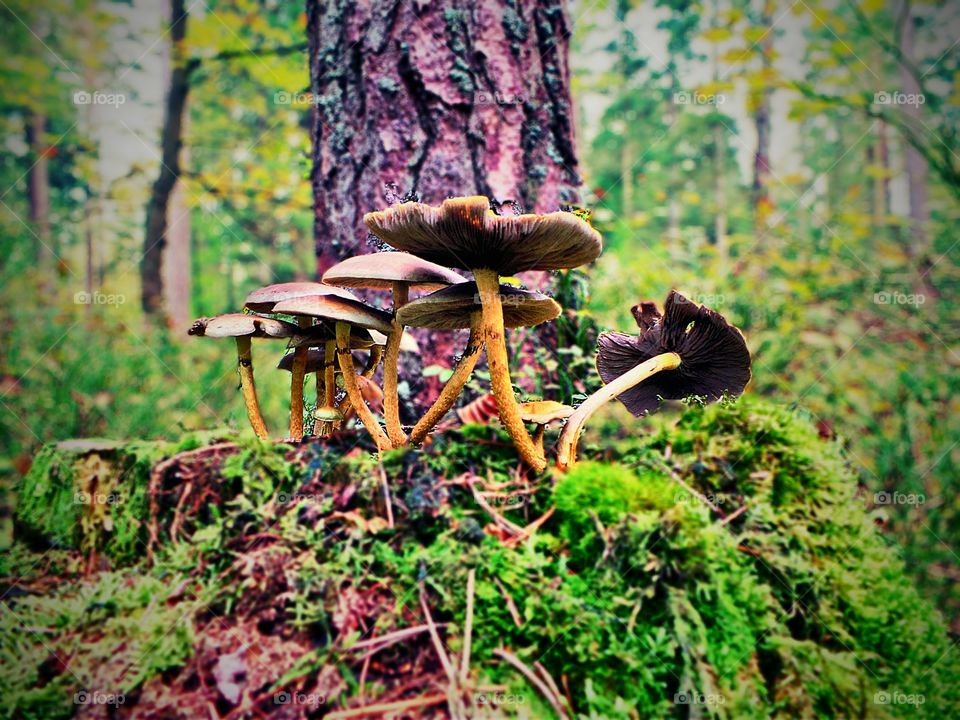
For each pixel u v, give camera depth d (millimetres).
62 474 2107
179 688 1630
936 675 1816
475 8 2891
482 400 2318
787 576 1865
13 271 6336
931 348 4844
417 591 1733
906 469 3469
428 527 1870
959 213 6070
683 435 2180
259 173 9305
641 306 2240
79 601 1790
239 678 1632
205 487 2012
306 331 2211
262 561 1806
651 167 15859
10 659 1652
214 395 5430
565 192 3080
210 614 1748
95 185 9266
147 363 5500
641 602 1724
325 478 1962
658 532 1783
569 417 2020
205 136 12055
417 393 2734
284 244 12969
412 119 2848
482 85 2889
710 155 15828
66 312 6418
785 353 4766
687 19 9867
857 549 1963
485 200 1654
